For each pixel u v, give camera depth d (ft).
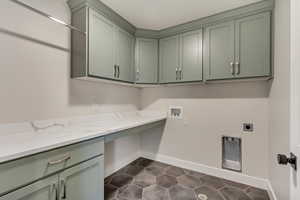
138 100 9.45
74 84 5.78
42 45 4.82
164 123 8.86
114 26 6.28
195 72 6.86
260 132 6.48
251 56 5.71
